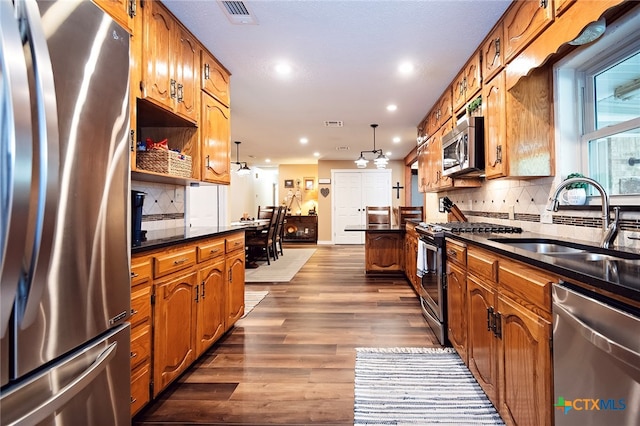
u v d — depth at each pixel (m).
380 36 2.41
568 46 1.85
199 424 1.57
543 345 1.10
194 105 2.39
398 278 4.77
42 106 0.80
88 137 1.03
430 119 4.21
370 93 3.61
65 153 0.93
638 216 1.49
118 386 1.19
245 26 2.26
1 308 0.74
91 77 1.04
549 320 1.08
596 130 1.92
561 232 2.02
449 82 3.30
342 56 2.73
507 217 2.74
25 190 0.76
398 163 9.08
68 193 0.94
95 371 1.02
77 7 0.98
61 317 0.93
